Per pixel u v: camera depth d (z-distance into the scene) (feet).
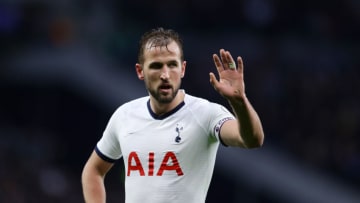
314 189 193.98
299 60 211.20
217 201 196.44
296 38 212.84
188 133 49.06
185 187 48.80
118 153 53.42
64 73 203.82
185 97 50.52
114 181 192.65
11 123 208.33
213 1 211.20
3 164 183.83
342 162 198.29
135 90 202.39
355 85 209.26
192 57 205.77
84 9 209.77
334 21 217.56
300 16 215.10
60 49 205.67
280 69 208.13
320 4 217.56
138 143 49.88
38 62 205.46
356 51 214.69
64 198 184.75
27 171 184.75
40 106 208.85
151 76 48.34
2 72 206.18
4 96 209.97
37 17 210.38
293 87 205.05
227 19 210.59
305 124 202.08
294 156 198.08
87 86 203.10
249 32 210.59
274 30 212.02
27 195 177.27
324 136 200.95
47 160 197.57
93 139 208.13
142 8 210.38
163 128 49.57
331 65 212.23
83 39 207.92
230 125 47.42
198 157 49.16
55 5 209.97
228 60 45.47
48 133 207.41
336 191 194.49
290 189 195.00
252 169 194.49
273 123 201.16
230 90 44.91
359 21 217.77
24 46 208.64
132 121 50.72
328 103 205.05
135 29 209.36
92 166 54.08
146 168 49.34
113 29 208.33
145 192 49.16
